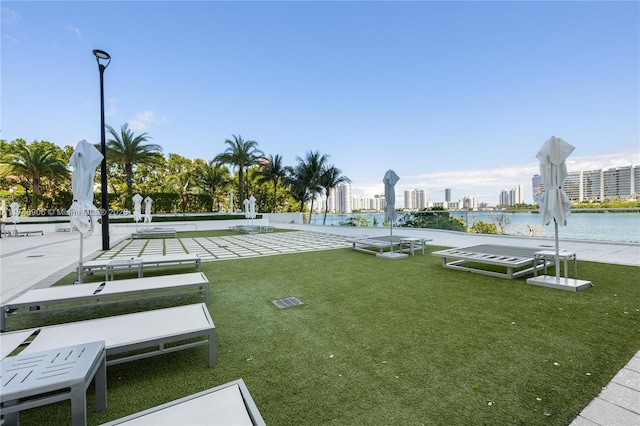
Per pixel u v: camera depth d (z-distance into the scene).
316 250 9.40
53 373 1.53
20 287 5.16
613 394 1.96
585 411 1.79
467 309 3.71
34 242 12.99
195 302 4.25
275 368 2.40
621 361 2.38
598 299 3.92
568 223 9.83
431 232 14.28
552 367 2.31
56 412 1.91
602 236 9.09
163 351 2.30
